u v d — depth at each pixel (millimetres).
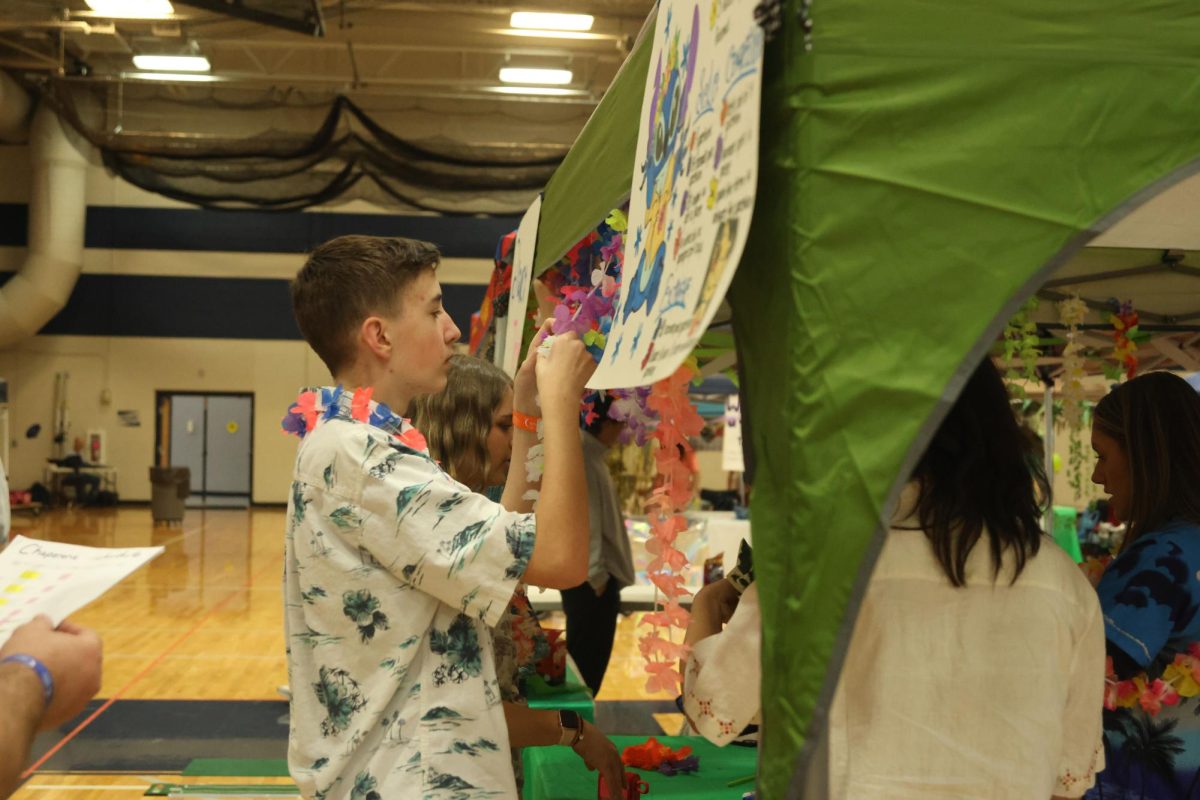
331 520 1421
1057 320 3053
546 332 1830
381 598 1406
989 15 1048
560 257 2266
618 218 1699
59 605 984
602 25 10641
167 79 11602
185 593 9672
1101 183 1034
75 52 11836
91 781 4332
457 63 12602
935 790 1150
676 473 1521
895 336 1003
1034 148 1032
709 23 1220
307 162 11531
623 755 2258
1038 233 1018
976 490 1207
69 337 18406
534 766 2285
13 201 17734
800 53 1034
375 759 1382
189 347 18594
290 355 18766
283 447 18812
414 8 9992
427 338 1594
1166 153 1045
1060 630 1222
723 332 2895
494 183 11594
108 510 17812
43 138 15719
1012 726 1172
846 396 993
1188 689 1730
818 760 1090
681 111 1296
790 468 1017
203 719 5371
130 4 9820
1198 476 1845
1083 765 1275
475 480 2170
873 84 1030
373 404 1481
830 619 979
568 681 3029
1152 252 2344
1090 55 1052
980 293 1005
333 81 11820
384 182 11859
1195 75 1059
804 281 1013
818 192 1019
